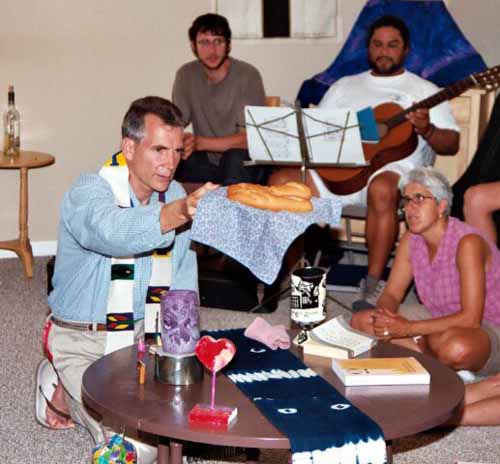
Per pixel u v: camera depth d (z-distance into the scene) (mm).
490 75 4742
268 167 5117
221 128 5387
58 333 2967
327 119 4305
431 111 4996
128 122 2695
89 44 5656
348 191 4938
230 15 5867
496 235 4227
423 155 5039
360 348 2607
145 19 5715
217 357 2205
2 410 3477
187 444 2961
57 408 3281
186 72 5441
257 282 4625
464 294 3365
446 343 3330
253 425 2127
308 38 5984
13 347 4125
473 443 3168
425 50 5715
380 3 5812
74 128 5723
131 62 5738
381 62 5281
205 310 4664
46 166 5621
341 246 5289
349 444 2062
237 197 2375
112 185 2771
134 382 2387
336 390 2332
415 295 4613
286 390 2328
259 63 5961
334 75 5789
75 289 2916
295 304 2656
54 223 5793
